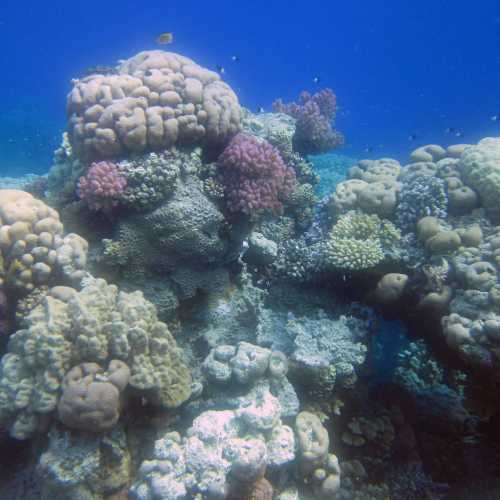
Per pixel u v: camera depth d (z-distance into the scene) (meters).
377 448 5.66
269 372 4.67
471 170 6.30
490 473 5.63
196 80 5.48
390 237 6.27
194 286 5.50
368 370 6.36
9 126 27.77
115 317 3.94
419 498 5.38
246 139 5.62
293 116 10.00
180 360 4.55
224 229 5.62
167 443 3.94
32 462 4.15
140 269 5.23
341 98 91.50
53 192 6.23
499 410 5.35
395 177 7.39
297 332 5.38
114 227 5.22
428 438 6.27
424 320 5.99
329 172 14.09
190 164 5.35
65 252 4.46
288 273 6.52
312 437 4.48
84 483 3.70
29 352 3.70
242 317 5.89
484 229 6.00
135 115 4.94
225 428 4.10
